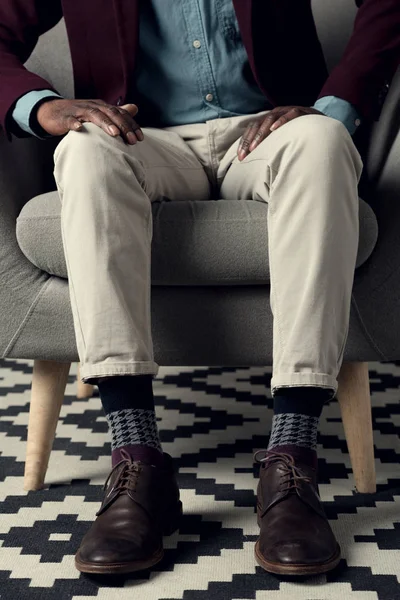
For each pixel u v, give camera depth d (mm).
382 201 1163
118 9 1319
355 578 946
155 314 1147
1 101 1204
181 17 1333
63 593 929
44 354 1170
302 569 914
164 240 1101
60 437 1439
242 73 1369
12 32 1397
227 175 1276
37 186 1341
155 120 1398
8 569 984
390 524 1082
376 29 1272
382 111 1287
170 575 962
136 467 983
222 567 978
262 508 996
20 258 1153
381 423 1484
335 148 1007
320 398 1016
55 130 1126
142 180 1066
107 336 992
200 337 1148
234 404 1609
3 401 1656
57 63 1679
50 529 1087
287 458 990
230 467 1285
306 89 1422
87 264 1001
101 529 950
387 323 1140
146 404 1020
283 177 1020
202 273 1105
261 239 1087
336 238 1001
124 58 1327
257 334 1144
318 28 1624
